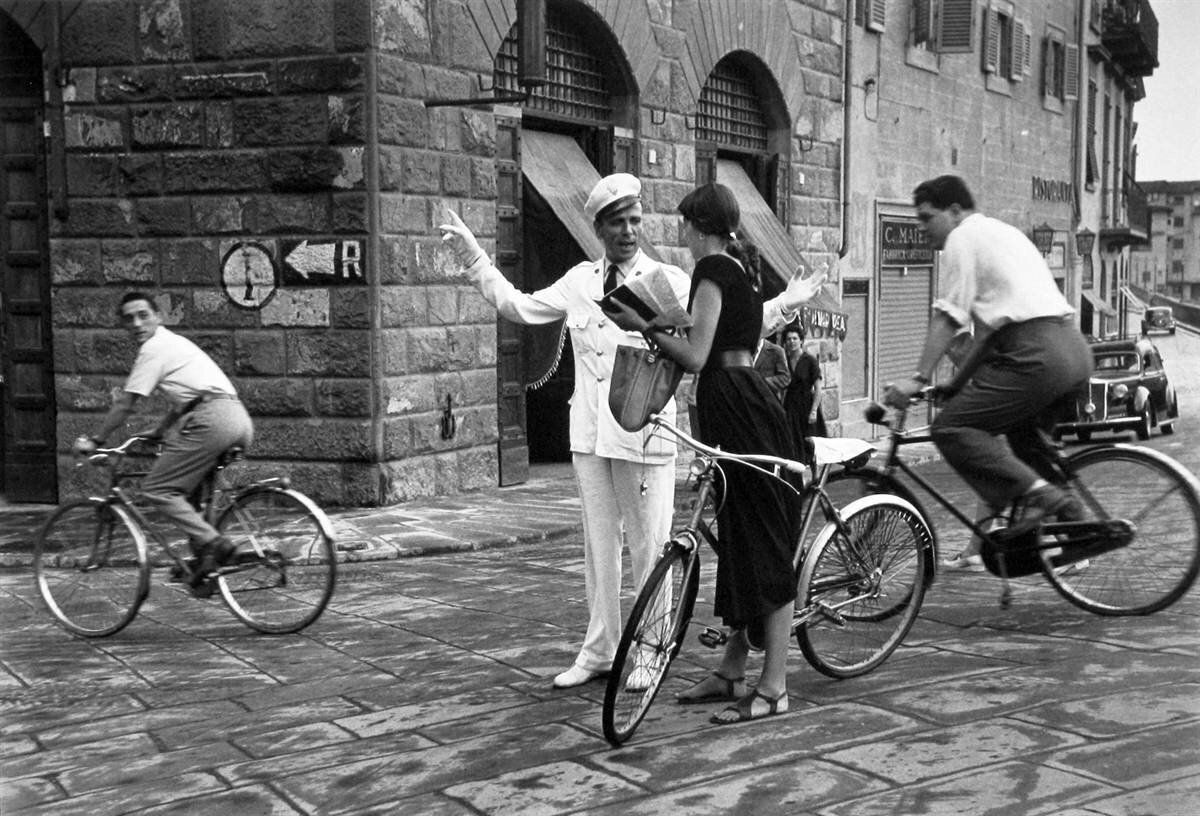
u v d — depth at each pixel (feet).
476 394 42.16
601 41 49.19
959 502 38.68
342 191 37.93
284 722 17.60
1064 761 13.99
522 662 20.10
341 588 27.63
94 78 39.91
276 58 38.24
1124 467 20.27
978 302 19.16
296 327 38.60
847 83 67.15
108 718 18.43
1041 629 19.95
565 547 33.24
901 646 19.33
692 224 16.42
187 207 39.42
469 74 41.68
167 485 23.98
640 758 15.03
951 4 79.00
